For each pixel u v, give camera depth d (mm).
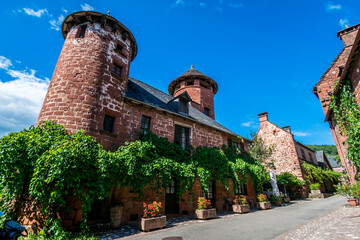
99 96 8492
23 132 6527
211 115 21156
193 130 12141
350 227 5508
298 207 12688
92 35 9672
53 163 5410
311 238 4781
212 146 13016
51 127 7059
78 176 5711
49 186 5508
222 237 5508
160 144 9500
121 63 10328
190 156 11047
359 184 10445
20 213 5863
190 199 10391
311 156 28078
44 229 5262
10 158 5516
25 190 5938
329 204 13438
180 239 5363
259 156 19156
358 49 6770
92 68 8844
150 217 6832
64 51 9445
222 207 11844
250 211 11344
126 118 9180
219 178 11242
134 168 7254
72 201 6410
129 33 11227
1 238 3717
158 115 10562
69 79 8398
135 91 11289
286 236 5289
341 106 9125
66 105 7844
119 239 5488
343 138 11484
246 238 5344
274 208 12617
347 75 8172
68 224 6102
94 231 6320
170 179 8570
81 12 9906
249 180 14586
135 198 7383
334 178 28000
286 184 19812
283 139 23453
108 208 7281
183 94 13109
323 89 14250
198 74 21344
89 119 7828
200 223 7750
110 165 6531
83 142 6238
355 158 8117
